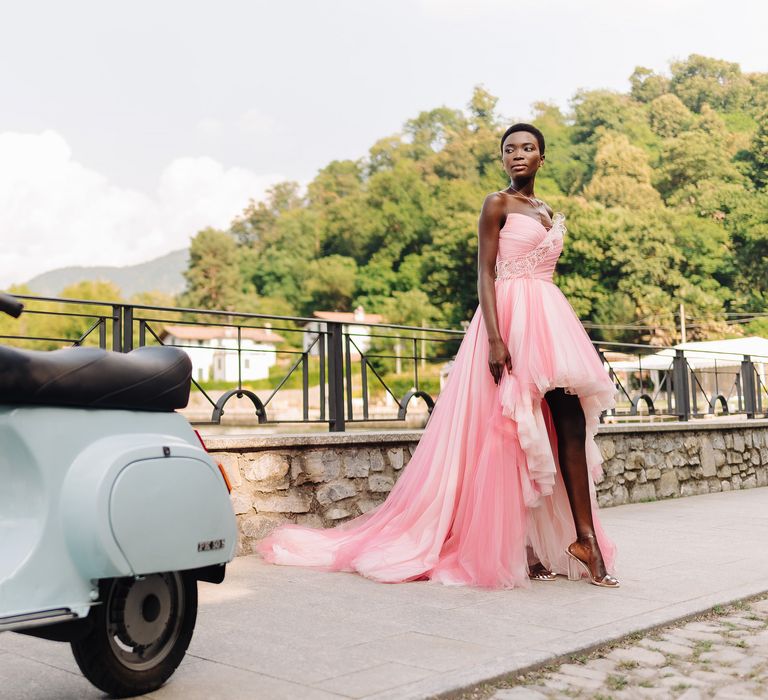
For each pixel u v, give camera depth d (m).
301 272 93.94
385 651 3.22
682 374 10.45
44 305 89.75
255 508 5.64
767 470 10.93
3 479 2.63
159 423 2.91
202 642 3.38
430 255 81.88
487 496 4.59
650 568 4.96
